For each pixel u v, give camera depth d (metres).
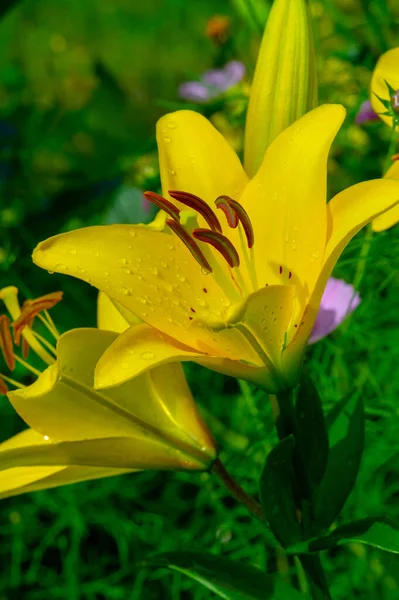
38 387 0.69
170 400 0.71
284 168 0.66
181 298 0.66
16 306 0.75
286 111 0.72
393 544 0.68
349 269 1.02
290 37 0.71
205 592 0.94
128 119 1.55
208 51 1.72
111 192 1.28
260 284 0.67
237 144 1.17
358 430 0.72
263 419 0.95
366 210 0.64
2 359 1.12
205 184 0.69
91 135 1.50
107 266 0.65
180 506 1.03
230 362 0.65
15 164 1.38
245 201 0.67
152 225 0.69
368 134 1.13
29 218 1.26
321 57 1.21
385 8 1.14
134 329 0.64
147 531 1.04
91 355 0.70
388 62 0.77
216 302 0.67
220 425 1.03
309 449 0.71
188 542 1.00
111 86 1.54
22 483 0.71
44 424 0.70
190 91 1.20
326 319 0.88
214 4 1.66
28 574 0.99
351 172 1.17
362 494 0.95
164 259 0.66
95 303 1.16
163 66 1.74
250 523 1.01
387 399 0.95
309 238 0.66
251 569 0.71
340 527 0.70
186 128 0.70
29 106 1.45
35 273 1.18
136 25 1.87
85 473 0.72
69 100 1.69
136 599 0.95
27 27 1.94
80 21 1.94
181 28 1.71
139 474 1.04
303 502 0.71
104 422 0.70
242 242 0.67
